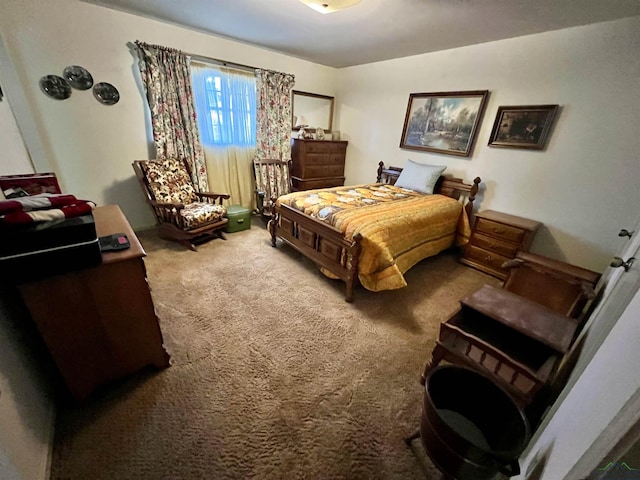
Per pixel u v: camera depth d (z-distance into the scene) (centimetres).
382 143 414
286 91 389
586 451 55
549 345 120
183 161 325
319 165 433
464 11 219
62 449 112
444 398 116
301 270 268
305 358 165
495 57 283
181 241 299
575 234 262
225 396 139
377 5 216
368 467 114
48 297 107
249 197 416
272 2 226
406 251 244
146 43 273
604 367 67
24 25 226
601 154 238
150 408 131
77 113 267
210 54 323
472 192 314
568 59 241
